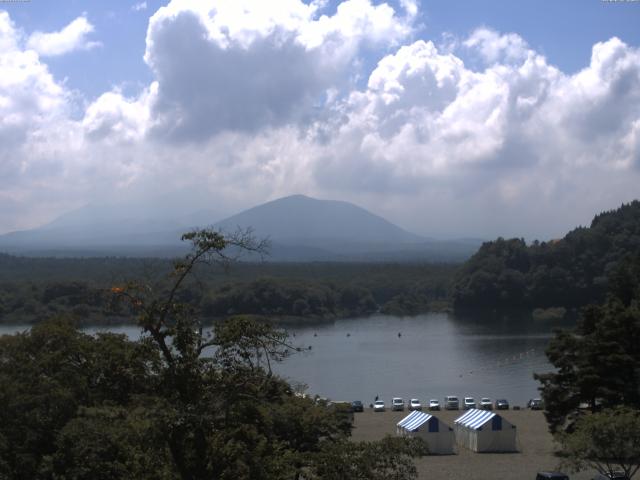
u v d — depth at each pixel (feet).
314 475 97.09
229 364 80.94
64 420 117.80
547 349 216.54
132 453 81.97
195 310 83.05
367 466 90.68
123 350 110.32
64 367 127.95
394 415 298.56
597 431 150.00
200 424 77.56
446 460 213.25
